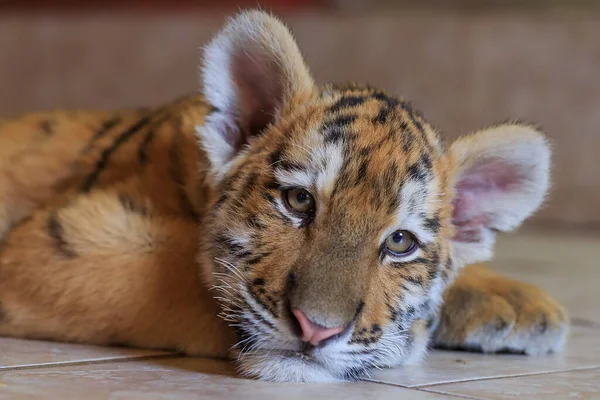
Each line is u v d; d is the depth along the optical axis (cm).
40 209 104
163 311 98
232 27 99
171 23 288
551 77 268
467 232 101
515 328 102
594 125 265
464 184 101
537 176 101
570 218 267
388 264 93
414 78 278
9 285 100
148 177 103
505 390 92
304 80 99
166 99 289
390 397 89
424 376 95
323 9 297
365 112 96
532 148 100
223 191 97
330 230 92
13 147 111
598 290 134
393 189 93
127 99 292
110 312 98
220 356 97
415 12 286
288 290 90
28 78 295
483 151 100
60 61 293
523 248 200
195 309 97
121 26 290
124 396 86
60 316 99
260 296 92
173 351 98
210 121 98
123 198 101
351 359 92
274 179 94
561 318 103
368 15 283
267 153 96
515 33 271
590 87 265
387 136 95
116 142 108
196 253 99
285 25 99
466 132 102
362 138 94
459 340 103
